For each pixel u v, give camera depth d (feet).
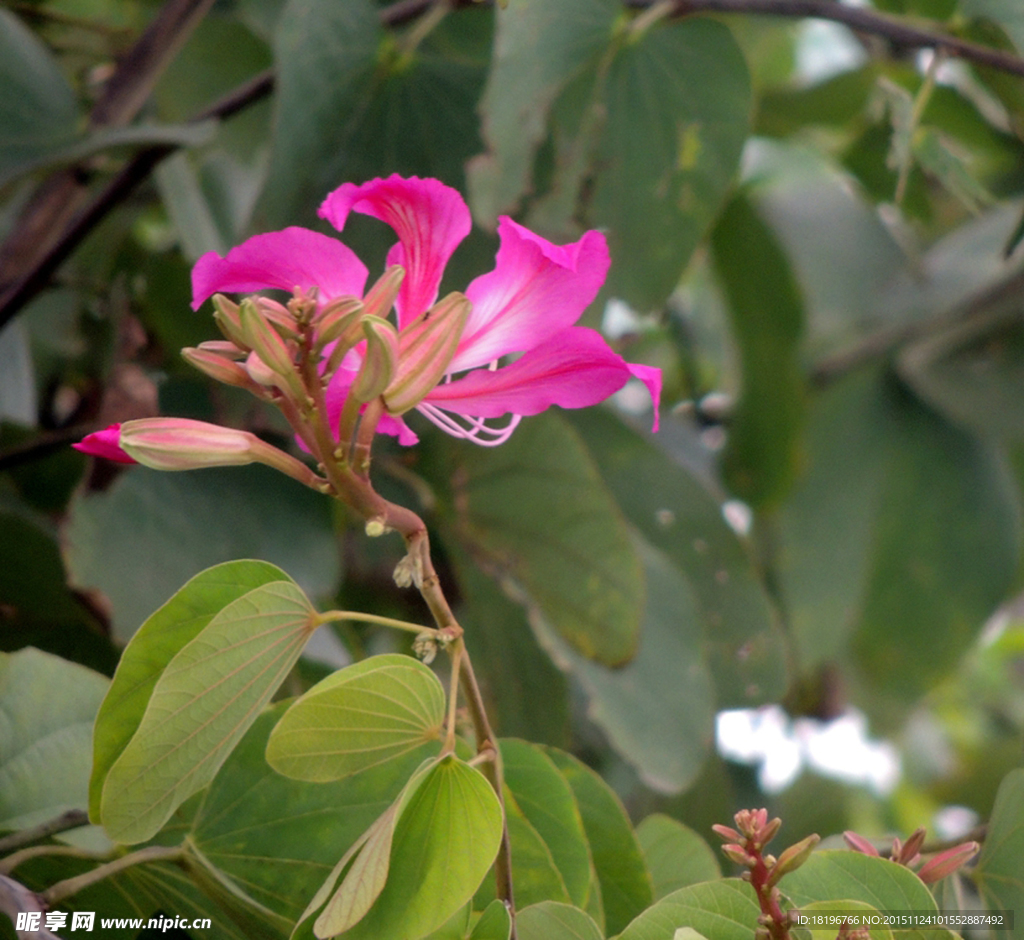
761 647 4.57
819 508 6.25
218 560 3.67
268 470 3.76
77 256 4.94
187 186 4.52
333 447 2.91
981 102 5.49
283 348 2.87
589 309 3.69
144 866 3.14
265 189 3.62
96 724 2.96
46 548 3.58
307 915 2.90
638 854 3.24
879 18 3.72
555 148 3.63
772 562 6.22
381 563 4.96
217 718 2.94
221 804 3.13
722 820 4.35
